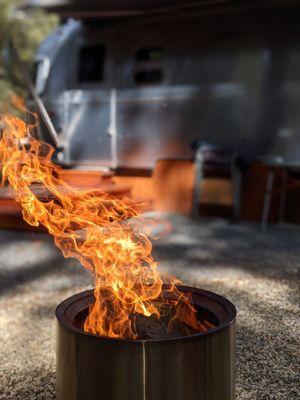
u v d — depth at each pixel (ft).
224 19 12.31
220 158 12.00
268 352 4.79
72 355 2.96
